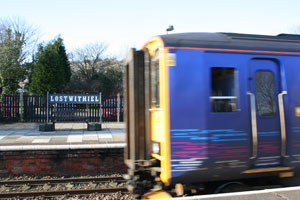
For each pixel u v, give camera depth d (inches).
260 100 183.5
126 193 272.2
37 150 326.6
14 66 926.4
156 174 184.5
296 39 207.0
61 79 1197.7
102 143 369.7
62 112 581.6
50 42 1486.2
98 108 686.5
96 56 1667.1
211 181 189.8
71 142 385.1
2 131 516.7
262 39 194.9
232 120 175.8
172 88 168.4
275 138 184.9
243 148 177.2
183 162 168.2
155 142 182.4
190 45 174.7
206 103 172.1
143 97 193.0
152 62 189.9
